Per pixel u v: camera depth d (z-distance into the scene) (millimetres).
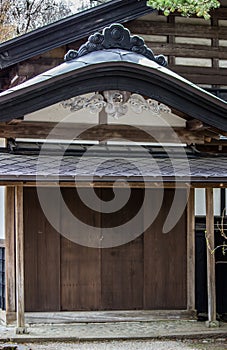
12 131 5762
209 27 8961
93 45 5539
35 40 8062
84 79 5090
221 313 9008
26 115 5461
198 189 9047
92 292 8625
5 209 8414
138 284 8766
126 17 8414
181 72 8812
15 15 19219
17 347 6578
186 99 5379
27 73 8273
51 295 8500
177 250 8891
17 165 7391
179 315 8766
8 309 8266
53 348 7043
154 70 5191
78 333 7730
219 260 9047
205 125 5691
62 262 8578
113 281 8703
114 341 7477
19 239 7613
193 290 8836
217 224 8516
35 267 8484
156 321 8656
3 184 7008
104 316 8578
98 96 5438
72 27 8180
